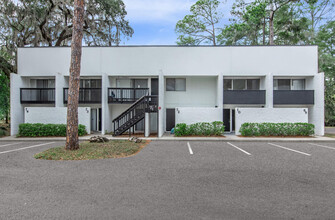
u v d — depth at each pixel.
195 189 4.06
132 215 3.02
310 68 14.27
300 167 5.71
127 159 6.68
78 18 7.66
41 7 18.80
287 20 21.75
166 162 6.29
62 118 13.80
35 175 4.97
